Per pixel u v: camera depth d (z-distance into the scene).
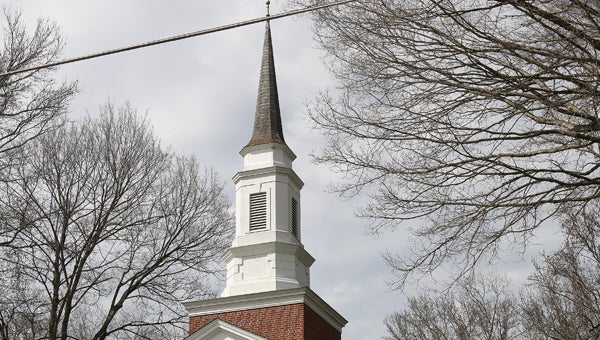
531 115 15.00
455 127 15.28
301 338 33.34
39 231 33.94
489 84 14.91
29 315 34.94
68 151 35.47
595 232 25.81
